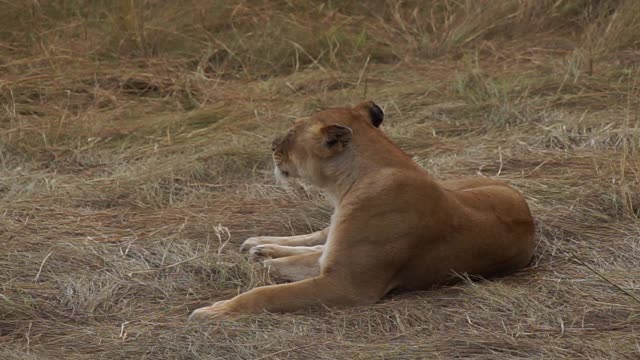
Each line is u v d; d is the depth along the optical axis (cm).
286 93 1493
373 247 886
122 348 808
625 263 950
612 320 839
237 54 1634
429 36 1698
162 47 1644
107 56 1614
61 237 1027
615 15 1634
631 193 1079
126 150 1312
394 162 916
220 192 1173
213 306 857
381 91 1471
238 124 1371
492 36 1697
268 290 865
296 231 1065
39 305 887
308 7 1753
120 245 1004
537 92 1438
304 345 802
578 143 1255
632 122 1300
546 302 868
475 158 1223
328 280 878
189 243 1007
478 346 793
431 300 882
